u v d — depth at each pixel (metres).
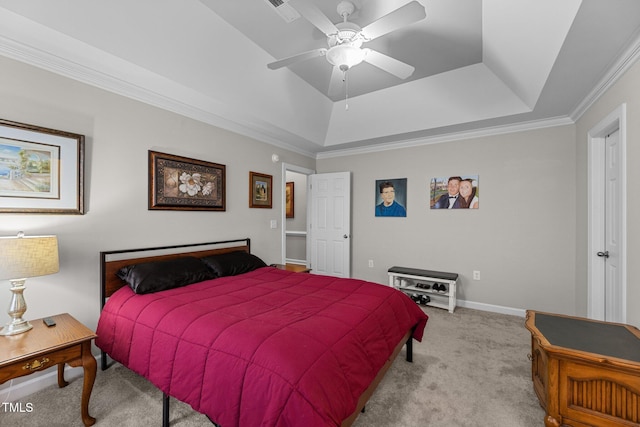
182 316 1.67
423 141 4.12
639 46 1.76
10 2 1.56
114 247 2.35
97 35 1.88
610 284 2.48
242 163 3.59
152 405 1.80
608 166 2.52
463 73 3.02
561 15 1.65
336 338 1.43
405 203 4.29
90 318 2.20
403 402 1.86
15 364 1.38
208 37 2.32
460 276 3.87
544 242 3.36
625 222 1.97
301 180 6.20
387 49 2.63
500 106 3.13
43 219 1.97
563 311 3.26
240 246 3.51
